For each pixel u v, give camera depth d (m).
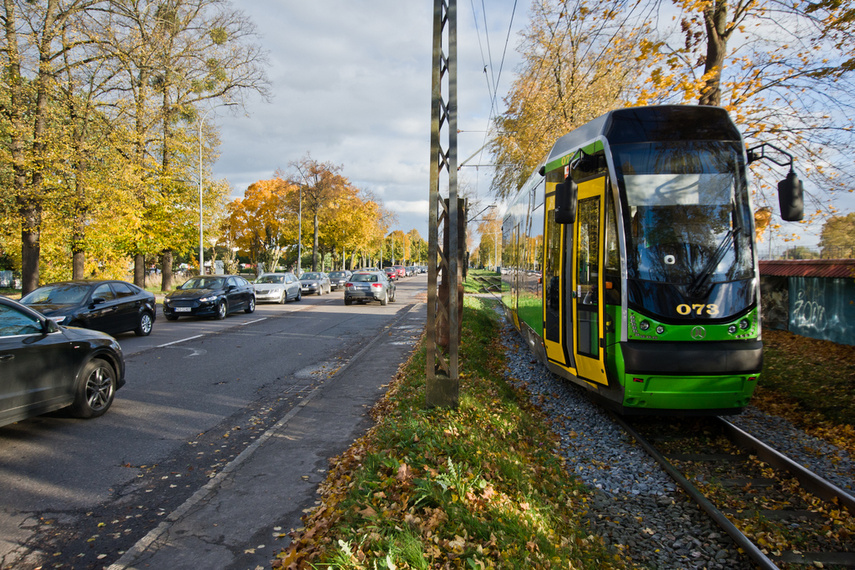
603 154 6.54
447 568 3.04
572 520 4.44
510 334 15.41
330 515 3.93
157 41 24.44
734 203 6.25
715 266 6.04
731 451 6.03
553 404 7.96
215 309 19.19
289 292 28.75
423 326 17.28
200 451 5.76
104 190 22.56
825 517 4.52
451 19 6.18
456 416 5.96
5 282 41.41
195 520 4.10
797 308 14.84
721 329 5.88
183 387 8.65
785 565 3.86
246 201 59.09
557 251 7.92
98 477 5.02
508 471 4.59
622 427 6.82
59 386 6.38
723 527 4.29
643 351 5.81
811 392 8.41
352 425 6.58
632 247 6.10
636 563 3.96
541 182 9.24
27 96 20.19
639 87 10.85
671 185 6.28
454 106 6.24
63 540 3.88
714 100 10.41
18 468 5.20
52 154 19.94
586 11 10.00
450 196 6.28
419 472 4.23
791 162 6.16
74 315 11.88
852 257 12.68
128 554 3.61
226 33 27.55
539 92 21.44
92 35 20.48
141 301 14.40
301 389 8.64
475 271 82.06
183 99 28.92
